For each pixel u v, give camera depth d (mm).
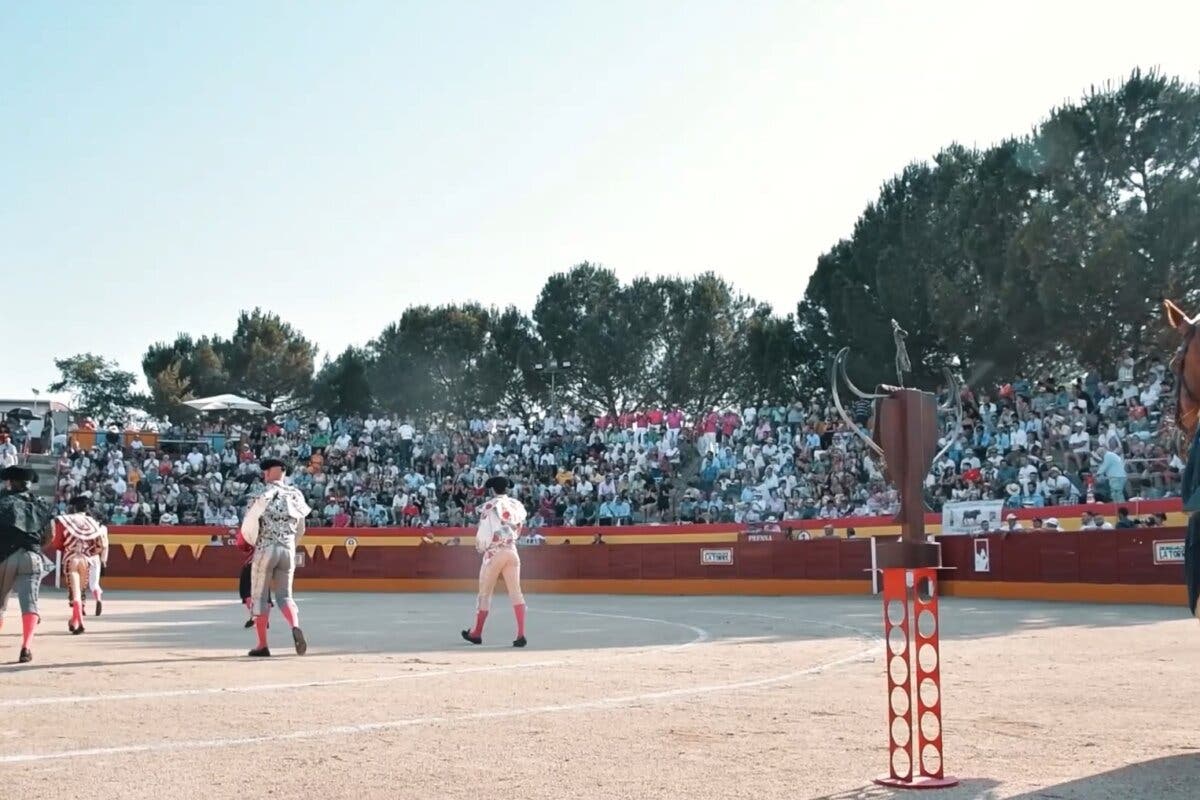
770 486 32281
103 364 81125
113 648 12727
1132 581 21109
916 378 40000
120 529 33781
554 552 30406
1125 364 30078
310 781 5383
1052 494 26156
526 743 6328
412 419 64062
